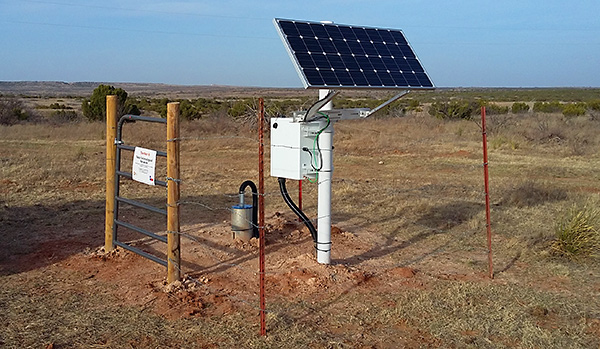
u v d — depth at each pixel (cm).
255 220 838
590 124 2886
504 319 557
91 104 3519
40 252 759
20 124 3328
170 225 623
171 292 608
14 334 504
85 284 644
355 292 627
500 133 2500
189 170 1567
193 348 486
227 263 722
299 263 698
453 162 1792
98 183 1291
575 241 777
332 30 664
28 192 1155
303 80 552
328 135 662
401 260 759
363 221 977
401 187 1319
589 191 1289
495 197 1178
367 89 600
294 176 654
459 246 829
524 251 793
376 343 502
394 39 728
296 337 506
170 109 601
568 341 512
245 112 3000
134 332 514
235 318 547
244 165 1717
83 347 482
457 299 607
